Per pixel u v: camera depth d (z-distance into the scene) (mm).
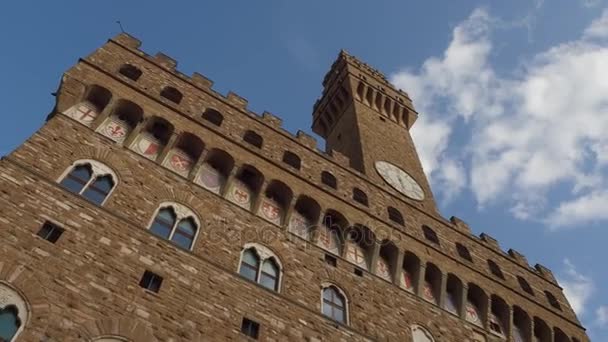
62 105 30203
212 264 26812
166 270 24844
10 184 23953
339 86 65188
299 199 35719
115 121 32219
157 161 31328
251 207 32938
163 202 28891
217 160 34844
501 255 45250
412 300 33969
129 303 22062
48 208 24062
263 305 26406
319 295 29719
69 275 21672
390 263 36312
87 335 19875
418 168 52031
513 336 37656
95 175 27703
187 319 23016
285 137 40844
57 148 27531
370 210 38812
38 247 22031
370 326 29750
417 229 40625
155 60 39125
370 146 50969
